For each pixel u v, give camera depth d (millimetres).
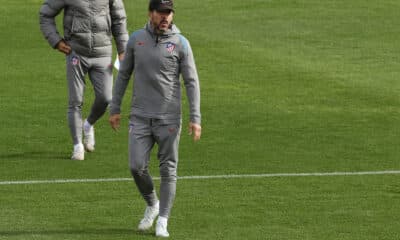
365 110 47812
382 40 60031
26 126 45000
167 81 29812
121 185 36156
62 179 36906
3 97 49625
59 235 30406
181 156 40250
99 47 39625
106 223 31688
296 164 39219
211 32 61469
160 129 29906
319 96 50031
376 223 31875
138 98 30016
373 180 37000
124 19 40094
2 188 35656
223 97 49812
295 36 60781
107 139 43094
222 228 31266
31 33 61375
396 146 42094
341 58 56625
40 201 34094
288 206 33656
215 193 35188
